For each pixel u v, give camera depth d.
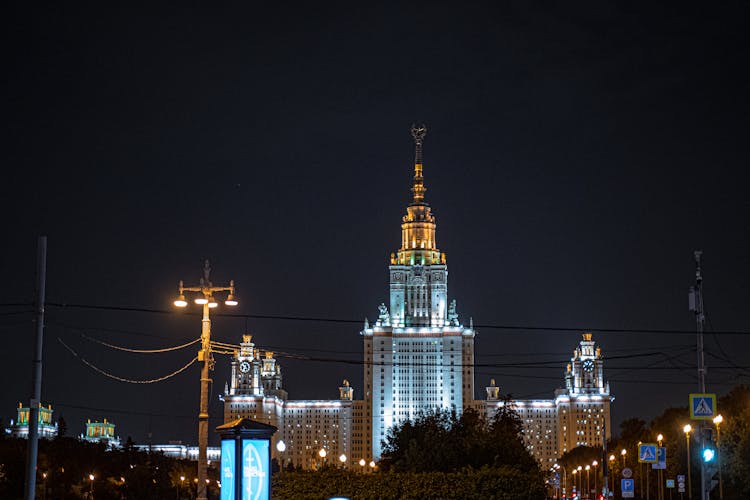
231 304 73.06
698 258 79.00
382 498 85.31
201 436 70.75
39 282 53.78
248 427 52.72
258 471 52.78
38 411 53.09
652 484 176.88
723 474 130.25
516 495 86.50
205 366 71.81
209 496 79.69
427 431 120.62
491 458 108.50
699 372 76.88
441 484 86.00
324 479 86.69
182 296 72.44
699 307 78.06
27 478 52.31
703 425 79.44
